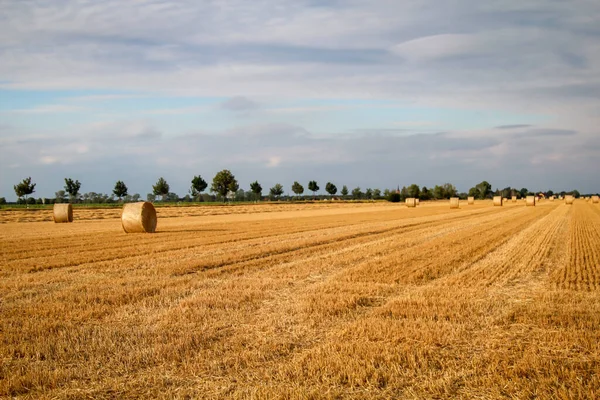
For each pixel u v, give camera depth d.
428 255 18.11
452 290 12.08
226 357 7.41
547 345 7.91
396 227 31.67
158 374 6.83
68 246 21.89
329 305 10.45
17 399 6.10
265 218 46.59
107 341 8.15
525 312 9.89
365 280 13.48
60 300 11.16
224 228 32.53
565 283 13.11
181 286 12.67
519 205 78.62
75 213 54.88
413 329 8.61
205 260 16.98
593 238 24.25
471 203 87.94
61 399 6.10
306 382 6.49
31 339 8.33
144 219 28.66
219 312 10.01
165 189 110.19
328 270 15.33
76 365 7.20
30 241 24.09
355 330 8.61
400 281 13.32
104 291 11.98
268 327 8.94
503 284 12.98
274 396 6.00
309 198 157.62
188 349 7.75
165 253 19.17
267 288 12.49
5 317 9.76
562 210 57.06
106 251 19.97
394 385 6.38
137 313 9.97
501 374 6.70
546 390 6.20
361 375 6.61
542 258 17.59
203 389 6.32
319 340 8.27
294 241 23.00
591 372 6.80
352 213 57.12
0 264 16.64
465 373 6.72
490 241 22.75
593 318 9.44
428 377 6.63
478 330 8.74
